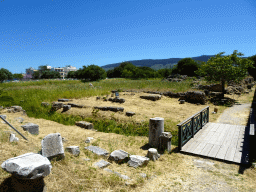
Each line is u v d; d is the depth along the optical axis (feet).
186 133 21.89
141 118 34.47
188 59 145.07
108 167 15.25
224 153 18.49
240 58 58.03
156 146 20.33
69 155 16.07
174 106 44.55
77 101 47.78
